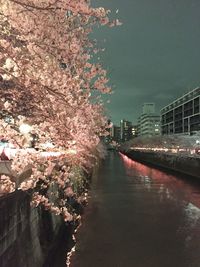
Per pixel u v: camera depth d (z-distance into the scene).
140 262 14.05
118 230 18.84
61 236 17.17
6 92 7.61
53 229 15.53
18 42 7.53
